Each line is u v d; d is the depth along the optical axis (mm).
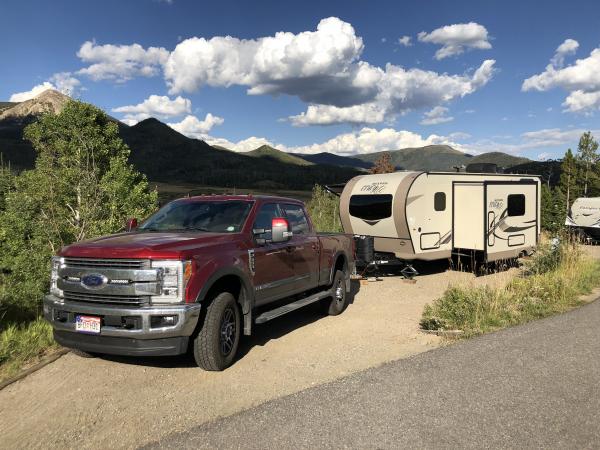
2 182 11445
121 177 10898
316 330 6988
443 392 4391
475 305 7246
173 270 4797
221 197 6723
